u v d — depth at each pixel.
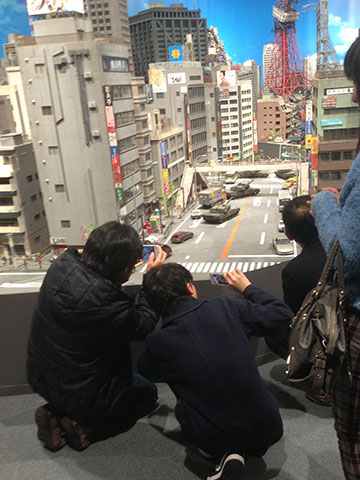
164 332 1.60
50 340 1.78
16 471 1.87
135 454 1.93
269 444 1.60
